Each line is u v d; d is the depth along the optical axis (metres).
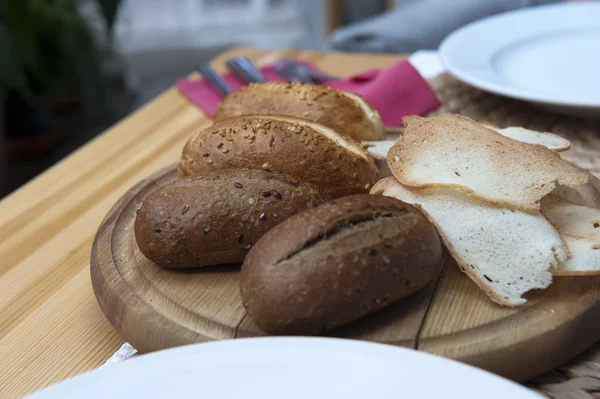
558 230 0.43
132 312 0.40
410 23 1.08
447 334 0.38
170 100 0.83
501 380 0.30
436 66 0.85
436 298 0.40
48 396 0.31
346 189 0.48
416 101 0.68
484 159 0.44
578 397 0.37
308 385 0.31
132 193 0.53
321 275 0.36
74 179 0.65
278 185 0.43
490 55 0.75
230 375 0.32
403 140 0.46
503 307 0.39
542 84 0.70
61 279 0.50
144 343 0.40
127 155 0.69
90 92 1.58
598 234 0.43
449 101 0.72
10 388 0.40
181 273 0.43
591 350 0.40
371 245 0.37
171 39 2.25
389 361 0.31
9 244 0.54
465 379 0.31
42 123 1.54
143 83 1.92
